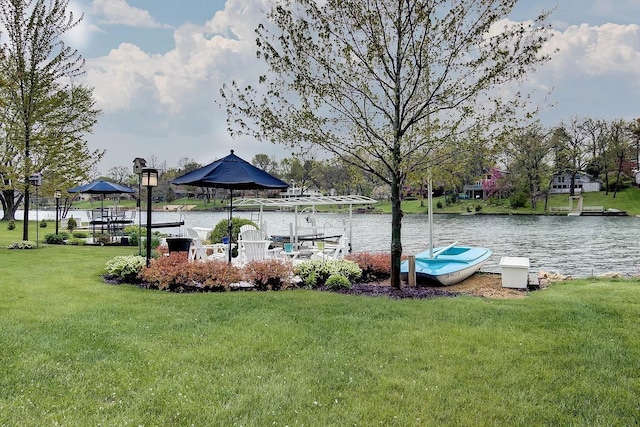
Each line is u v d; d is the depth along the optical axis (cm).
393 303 682
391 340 491
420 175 812
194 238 1045
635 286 831
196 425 312
